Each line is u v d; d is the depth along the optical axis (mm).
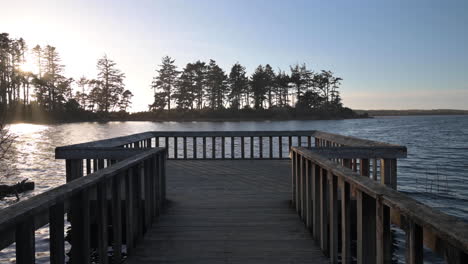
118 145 6559
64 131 46969
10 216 1623
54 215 2113
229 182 6754
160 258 3389
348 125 68375
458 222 1441
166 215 4660
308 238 3875
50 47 76438
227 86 82938
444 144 30891
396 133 47000
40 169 15406
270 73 84250
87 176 2660
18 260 1765
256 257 3400
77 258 2422
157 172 4668
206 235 3959
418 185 12641
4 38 53281
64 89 78875
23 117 68500
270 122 77562
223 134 9703
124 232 4906
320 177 3523
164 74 81688
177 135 9711
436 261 5184
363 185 2246
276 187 6297
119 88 84875
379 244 2002
